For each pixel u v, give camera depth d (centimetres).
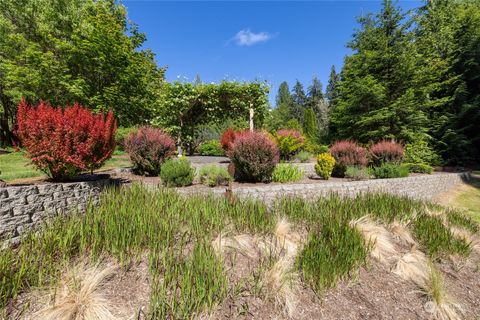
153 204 327
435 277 248
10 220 246
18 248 225
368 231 333
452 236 343
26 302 170
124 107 1171
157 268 206
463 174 1022
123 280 202
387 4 1177
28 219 265
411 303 228
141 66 1253
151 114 1238
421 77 1122
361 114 1266
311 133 2412
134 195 362
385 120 1177
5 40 1109
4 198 242
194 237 272
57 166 340
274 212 359
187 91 904
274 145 596
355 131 1312
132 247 234
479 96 1215
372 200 442
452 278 275
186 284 189
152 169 647
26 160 793
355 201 430
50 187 298
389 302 225
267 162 571
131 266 218
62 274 196
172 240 252
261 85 894
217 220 302
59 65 1062
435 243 318
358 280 246
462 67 1246
